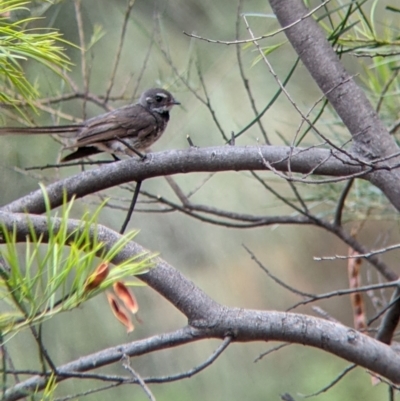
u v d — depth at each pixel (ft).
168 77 32.65
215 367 39.11
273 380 44.24
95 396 36.09
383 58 29.17
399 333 28.37
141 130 33.91
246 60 35.42
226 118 34.65
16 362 31.24
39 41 18.35
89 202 32.65
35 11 31.50
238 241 38.40
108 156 37.55
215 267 36.88
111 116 33.17
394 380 19.84
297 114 35.73
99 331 33.14
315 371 45.73
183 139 34.91
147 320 34.88
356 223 38.45
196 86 34.86
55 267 14.94
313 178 31.91
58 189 25.09
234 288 38.60
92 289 14.92
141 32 34.55
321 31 25.43
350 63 36.78
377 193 31.60
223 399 38.68
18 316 14.70
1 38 17.75
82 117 33.65
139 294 35.45
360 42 26.37
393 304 25.48
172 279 20.52
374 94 30.07
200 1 34.60
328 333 19.85
